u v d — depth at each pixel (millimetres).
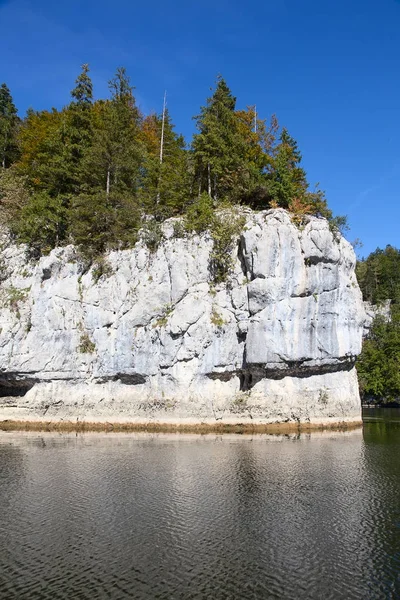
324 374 43781
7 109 66062
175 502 20703
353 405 44656
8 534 17094
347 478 24859
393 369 67438
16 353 43438
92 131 53062
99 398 42875
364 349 73438
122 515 19062
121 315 44062
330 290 42906
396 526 18062
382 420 51781
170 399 41656
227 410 41469
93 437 37844
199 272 44094
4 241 49281
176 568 14625
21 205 51156
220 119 50250
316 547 16172
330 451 32031
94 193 49250
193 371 42219
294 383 42781
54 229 47375
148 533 17250
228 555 15516
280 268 41875
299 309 42062
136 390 42906
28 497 21297
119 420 41844
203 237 45000
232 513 19344
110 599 12820
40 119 60844
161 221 47594
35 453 30875
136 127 59562
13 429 41812
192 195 51406
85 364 43438
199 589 13406
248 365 41781
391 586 13656
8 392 45531
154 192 48562
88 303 44875
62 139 52094
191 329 42438
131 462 28219
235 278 43594
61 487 22891
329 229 43875
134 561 15094
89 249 46281
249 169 49750
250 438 37688
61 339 43844
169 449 32406
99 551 15742
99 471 25969
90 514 19141
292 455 30609
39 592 13203
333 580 13961
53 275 45844
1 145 60000
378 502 20859
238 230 44469
